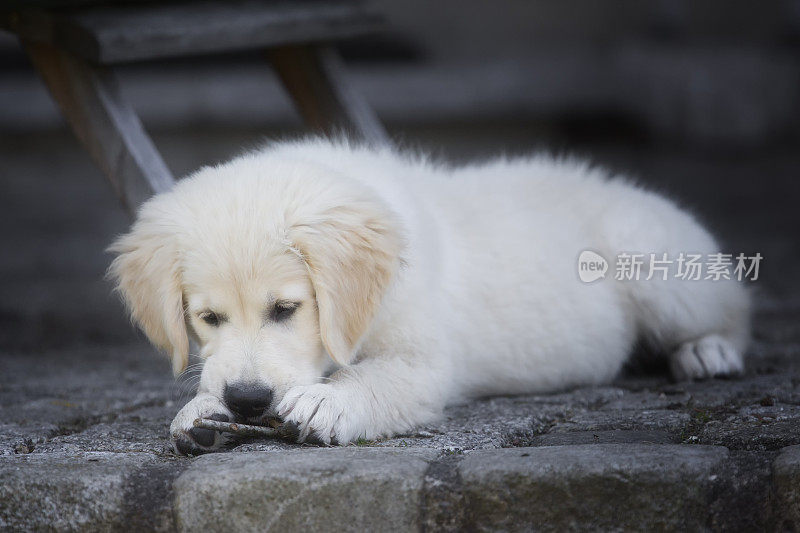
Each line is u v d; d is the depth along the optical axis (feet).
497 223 18.35
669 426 14.57
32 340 24.70
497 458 12.42
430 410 15.42
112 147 19.80
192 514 12.12
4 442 14.48
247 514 12.08
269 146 18.12
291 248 13.99
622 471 11.93
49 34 20.26
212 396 13.92
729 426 14.03
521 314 17.74
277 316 14.19
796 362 19.83
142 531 12.31
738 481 12.03
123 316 27.40
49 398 18.03
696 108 52.08
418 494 12.06
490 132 54.75
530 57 55.06
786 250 32.78
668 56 53.67
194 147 53.26
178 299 14.49
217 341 14.38
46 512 12.48
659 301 18.86
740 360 18.65
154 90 53.01
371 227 14.57
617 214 19.20
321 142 18.35
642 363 20.42
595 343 18.49
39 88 53.98
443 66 54.90
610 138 55.52
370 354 15.70
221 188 14.79
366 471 12.11
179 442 13.56
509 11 55.21
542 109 54.19
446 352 15.94
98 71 19.93
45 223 42.93
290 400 13.67
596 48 55.42
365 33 24.02
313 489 12.02
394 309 15.42
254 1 23.18
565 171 20.93
